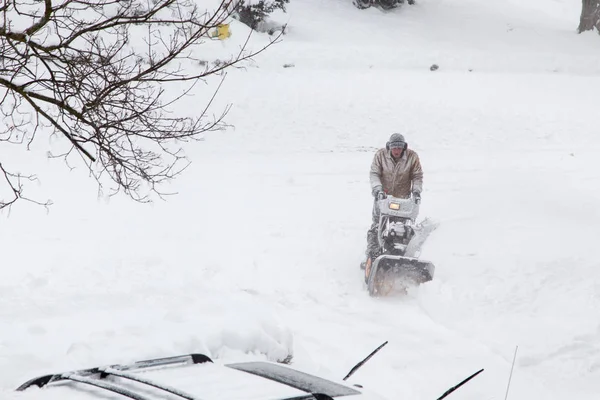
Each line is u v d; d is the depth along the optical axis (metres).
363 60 111.25
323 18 132.75
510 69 119.25
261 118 85.25
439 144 85.44
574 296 36.09
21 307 27.09
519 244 45.38
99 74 22.39
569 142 89.19
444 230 48.72
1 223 47.25
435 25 142.38
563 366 29.12
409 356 29.69
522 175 70.25
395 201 38.81
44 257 39.94
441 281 38.12
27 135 69.44
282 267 41.06
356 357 29.27
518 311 34.56
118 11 23.72
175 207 54.12
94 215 50.69
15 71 21.92
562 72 121.31
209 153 73.06
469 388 26.75
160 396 11.94
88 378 12.50
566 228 49.66
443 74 113.12
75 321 24.45
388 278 37.00
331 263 42.44
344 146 81.06
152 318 24.50
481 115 96.44
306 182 64.69
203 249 43.75
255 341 21.75
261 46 104.56
